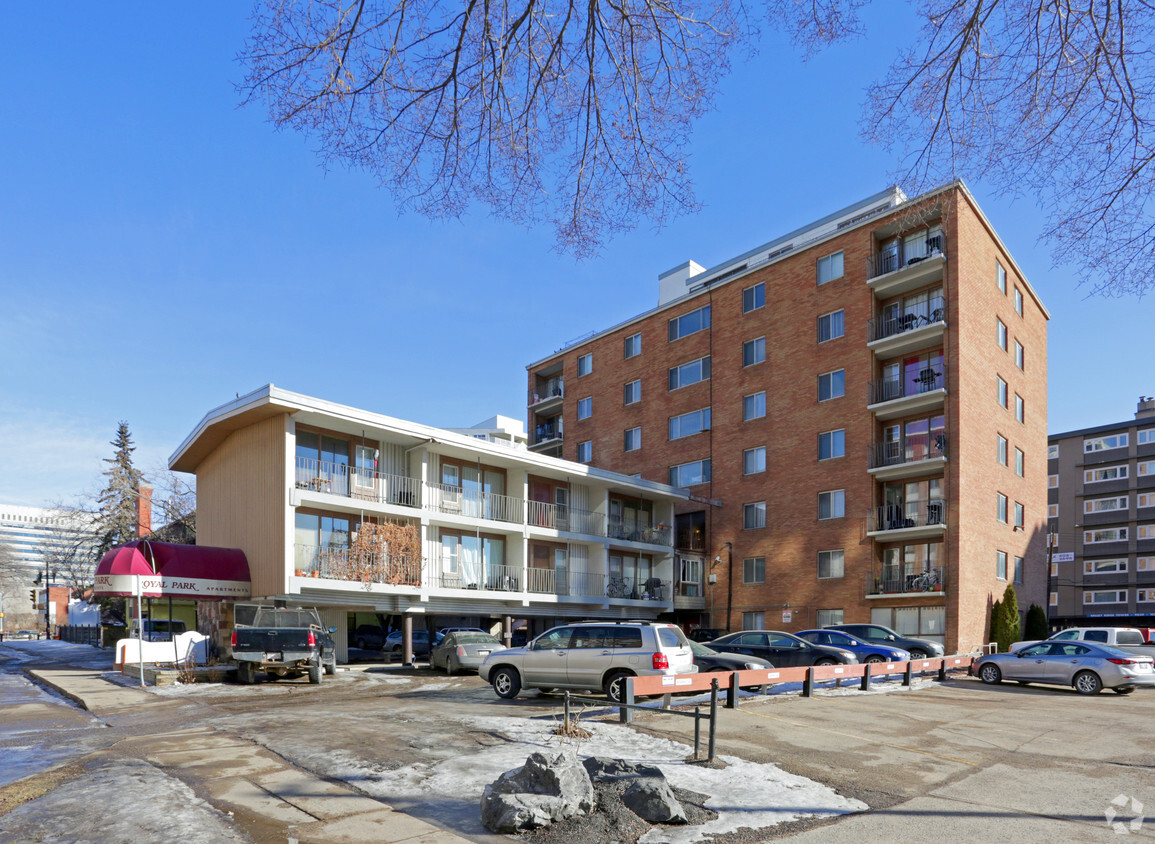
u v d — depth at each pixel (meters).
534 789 7.46
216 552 25.64
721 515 39.69
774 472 37.62
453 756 9.87
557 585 34.38
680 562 39.50
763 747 10.94
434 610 28.98
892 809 8.01
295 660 19.91
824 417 35.97
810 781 9.01
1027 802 8.41
